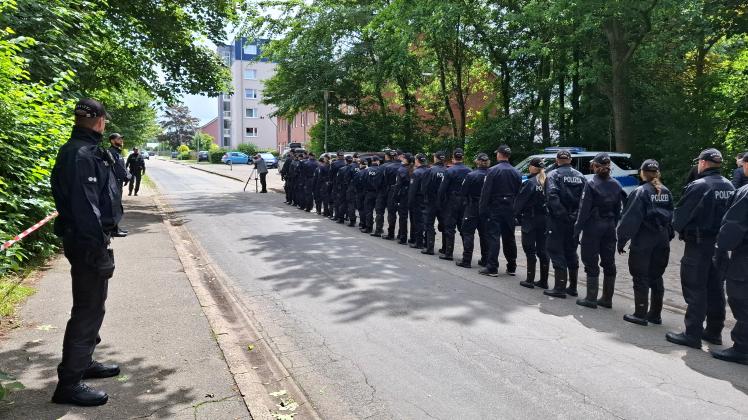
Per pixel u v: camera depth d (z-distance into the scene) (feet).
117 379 12.98
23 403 11.52
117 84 55.77
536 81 73.82
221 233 37.68
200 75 57.57
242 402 12.03
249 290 22.59
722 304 17.25
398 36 70.74
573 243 22.52
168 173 124.16
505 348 16.20
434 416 12.09
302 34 94.17
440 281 24.49
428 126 96.17
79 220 10.87
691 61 61.82
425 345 16.38
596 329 18.24
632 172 47.65
